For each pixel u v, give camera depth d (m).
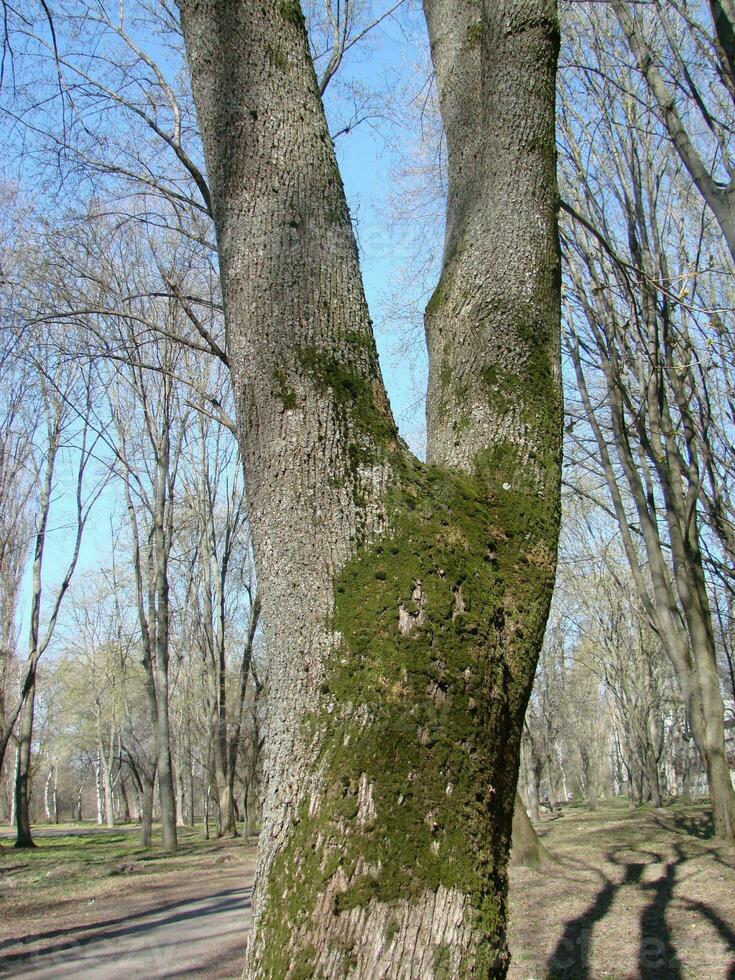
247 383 2.24
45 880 14.47
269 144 2.40
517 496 2.29
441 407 2.53
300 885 1.76
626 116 11.53
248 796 31.34
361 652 1.92
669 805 31.86
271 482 2.13
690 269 10.83
